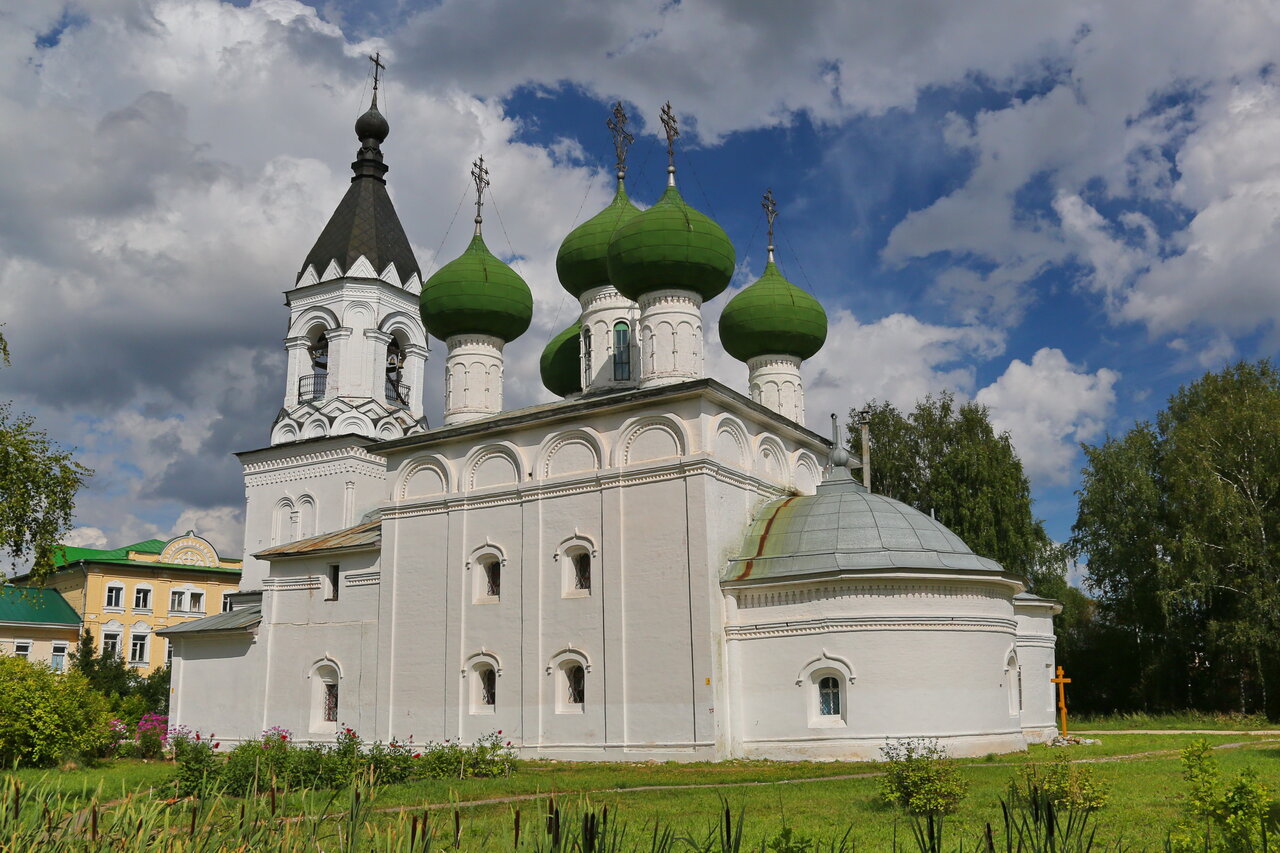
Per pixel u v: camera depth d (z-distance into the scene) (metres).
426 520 35.59
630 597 30.50
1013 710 30.69
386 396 49.12
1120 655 54.25
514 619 32.66
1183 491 48.00
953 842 13.95
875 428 59.50
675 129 37.25
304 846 8.15
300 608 39.03
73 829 8.35
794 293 40.66
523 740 31.55
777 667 29.23
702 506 29.83
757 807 18.50
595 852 7.29
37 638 63.19
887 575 28.50
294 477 47.34
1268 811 10.33
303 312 48.88
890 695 28.03
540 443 33.47
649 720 29.45
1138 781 20.86
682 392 30.58
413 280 50.06
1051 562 57.56
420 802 19.31
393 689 34.94
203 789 8.74
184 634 41.81
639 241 34.91
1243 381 53.47
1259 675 46.53
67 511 24.27
